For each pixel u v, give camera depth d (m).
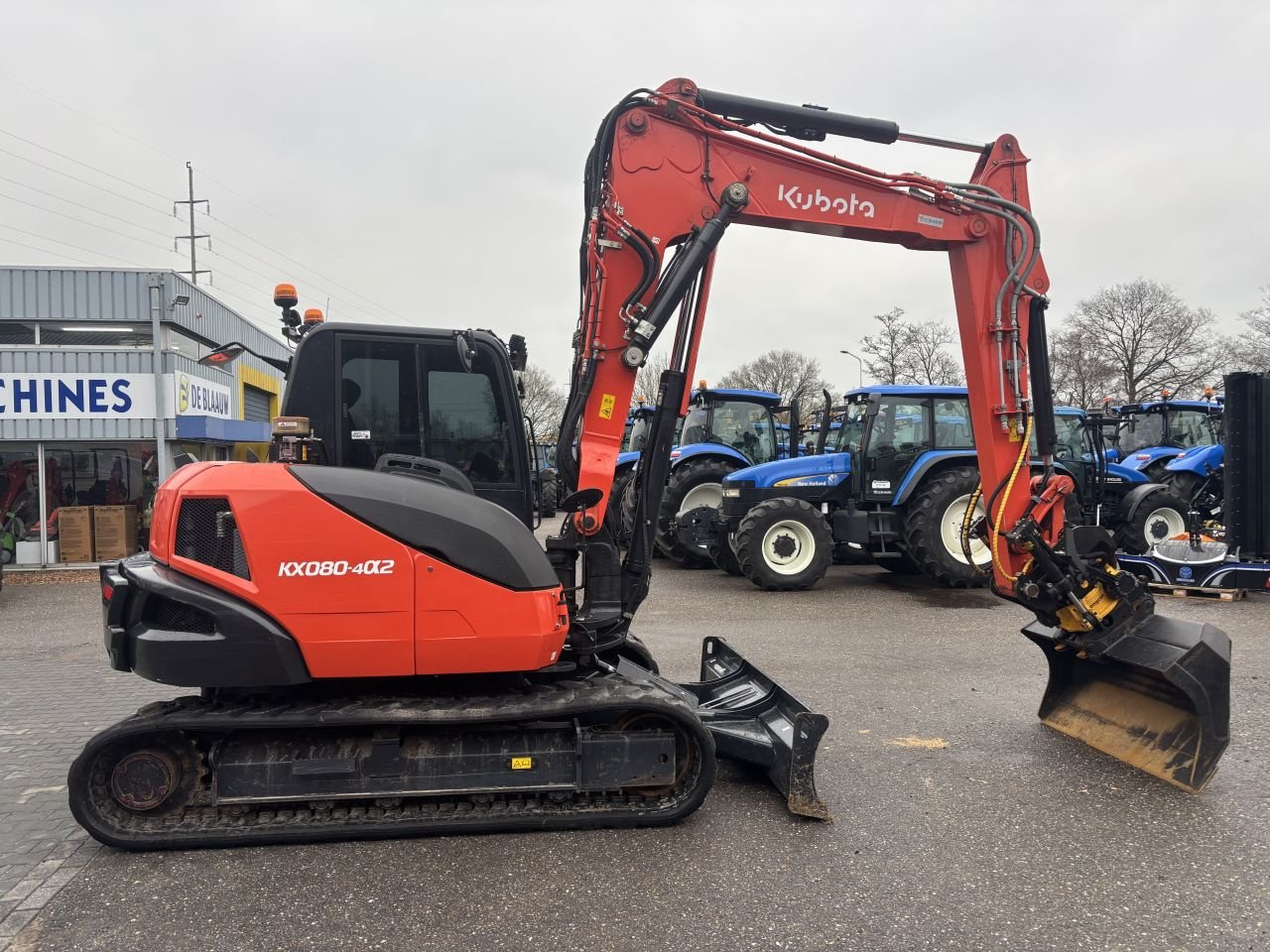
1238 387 8.41
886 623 7.52
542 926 2.66
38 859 3.15
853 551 12.58
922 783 3.81
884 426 9.30
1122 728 4.18
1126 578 4.13
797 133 4.32
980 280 4.46
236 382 16.78
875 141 4.37
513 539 3.31
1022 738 4.40
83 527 12.07
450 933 2.63
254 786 3.19
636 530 4.08
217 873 3.03
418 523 3.20
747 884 2.92
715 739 3.66
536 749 3.31
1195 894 2.83
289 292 4.02
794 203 4.16
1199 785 3.65
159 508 3.29
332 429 3.70
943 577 8.96
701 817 3.48
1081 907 2.75
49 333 13.09
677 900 2.81
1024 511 4.38
